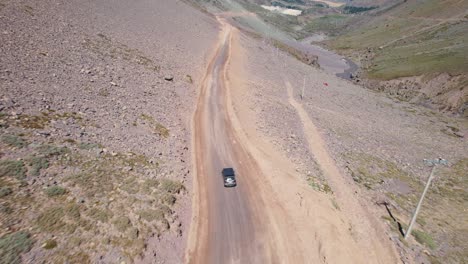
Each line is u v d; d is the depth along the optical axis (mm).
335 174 35281
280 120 47375
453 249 26625
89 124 25438
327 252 22750
